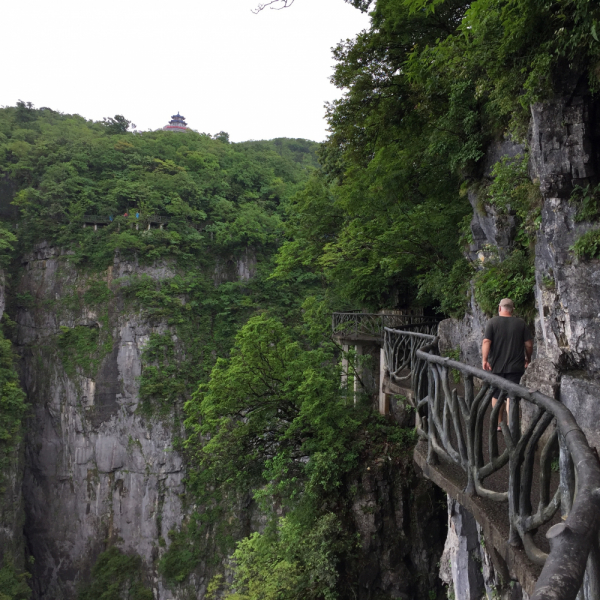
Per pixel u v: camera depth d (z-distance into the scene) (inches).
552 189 191.8
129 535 1889.8
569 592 45.0
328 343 809.5
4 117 3056.1
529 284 276.4
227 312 2260.1
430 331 492.4
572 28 176.1
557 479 160.9
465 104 343.3
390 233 521.7
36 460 2042.3
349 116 480.1
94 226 2324.1
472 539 313.9
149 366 2059.5
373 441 604.7
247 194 2807.6
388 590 543.5
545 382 195.2
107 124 3513.8
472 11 209.0
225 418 604.1
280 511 920.9
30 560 1814.7
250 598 588.1
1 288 2086.6
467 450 140.9
